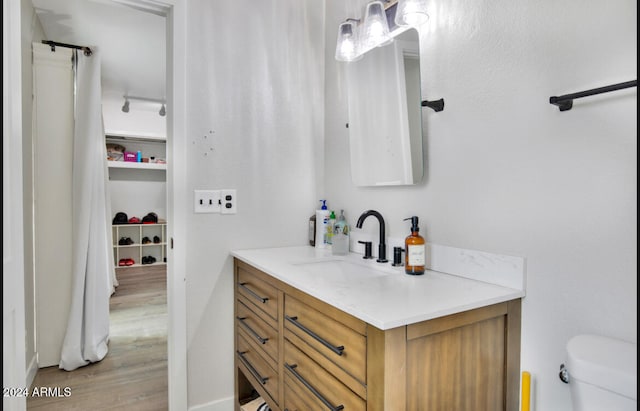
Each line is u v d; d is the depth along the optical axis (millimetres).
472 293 1159
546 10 1121
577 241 1053
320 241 2092
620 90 953
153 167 6164
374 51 1809
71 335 2521
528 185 1173
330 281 1308
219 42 1948
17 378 1371
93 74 2621
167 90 1919
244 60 2018
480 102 1319
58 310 2576
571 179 1063
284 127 2137
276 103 2111
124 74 4070
